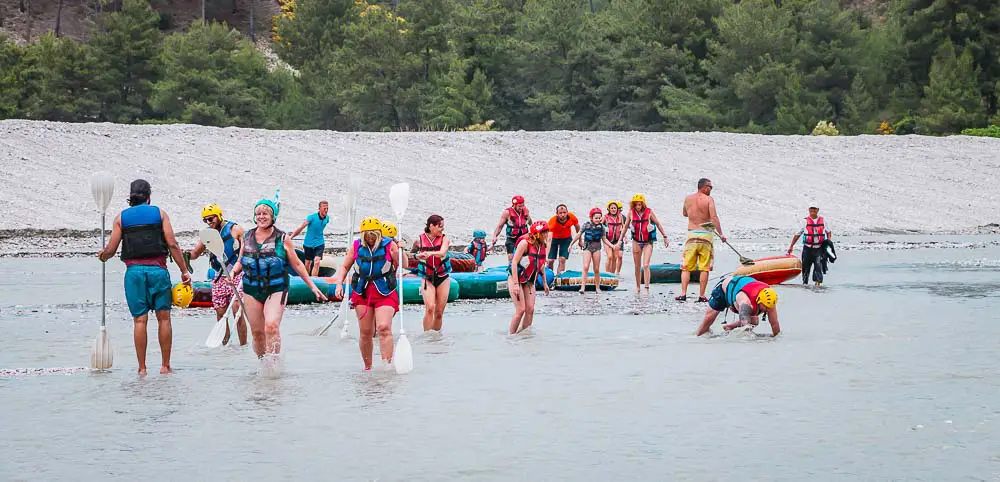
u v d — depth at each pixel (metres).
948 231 64.75
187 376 16.42
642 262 32.12
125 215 16.61
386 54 140.25
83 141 64.38
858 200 71.38
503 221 31.80
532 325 22.80
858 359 17.75
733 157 78.50
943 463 11.09
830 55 132.88
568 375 16.39
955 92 129.75
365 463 11.16
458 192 63.28
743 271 30.69
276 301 17.09
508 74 143.88
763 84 128.00
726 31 133.50
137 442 12.08
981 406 13.86
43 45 140.50
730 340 20.27
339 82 143.00
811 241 32.09
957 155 84.94
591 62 138.50
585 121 141.38
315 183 62.00
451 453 11.59
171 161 62.97
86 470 10.89
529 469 10.93
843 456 11.38
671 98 131.88
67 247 46.03
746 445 11.88
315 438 12.26
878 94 137.00
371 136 73.38
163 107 138.75
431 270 21.45
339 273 17.14
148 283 16.56
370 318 17.03
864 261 42.69
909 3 142.00
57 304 26.50
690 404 14.09
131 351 19.05
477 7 145.62
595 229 30.72
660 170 72.69
